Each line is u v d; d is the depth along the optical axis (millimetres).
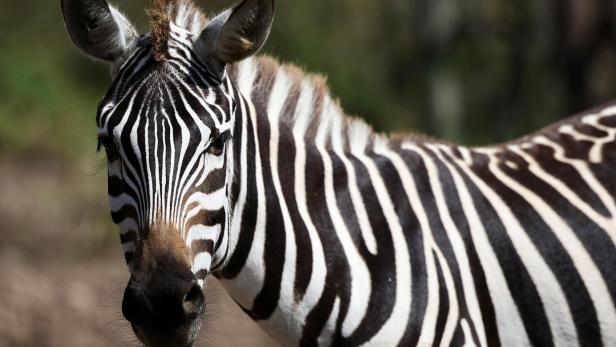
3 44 40844
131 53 7617
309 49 41906
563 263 8383
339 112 8695
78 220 25859
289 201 8078
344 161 8422
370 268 8062
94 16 7605
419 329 7984
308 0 44781
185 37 7613
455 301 8102
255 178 7953
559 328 8352
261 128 8164
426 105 41844
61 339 16906
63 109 37188
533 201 8570
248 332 17625
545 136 9242
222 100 7449
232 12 7367
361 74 42531
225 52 7492
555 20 30875
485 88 43344
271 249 7988
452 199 8453
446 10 42062
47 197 28078
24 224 25219
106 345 16750
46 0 43281
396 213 8266
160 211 7090
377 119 41562
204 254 7289
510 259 8344
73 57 41625
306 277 8000
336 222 8133
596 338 8391
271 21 7590
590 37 29922
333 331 8039
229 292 8344
